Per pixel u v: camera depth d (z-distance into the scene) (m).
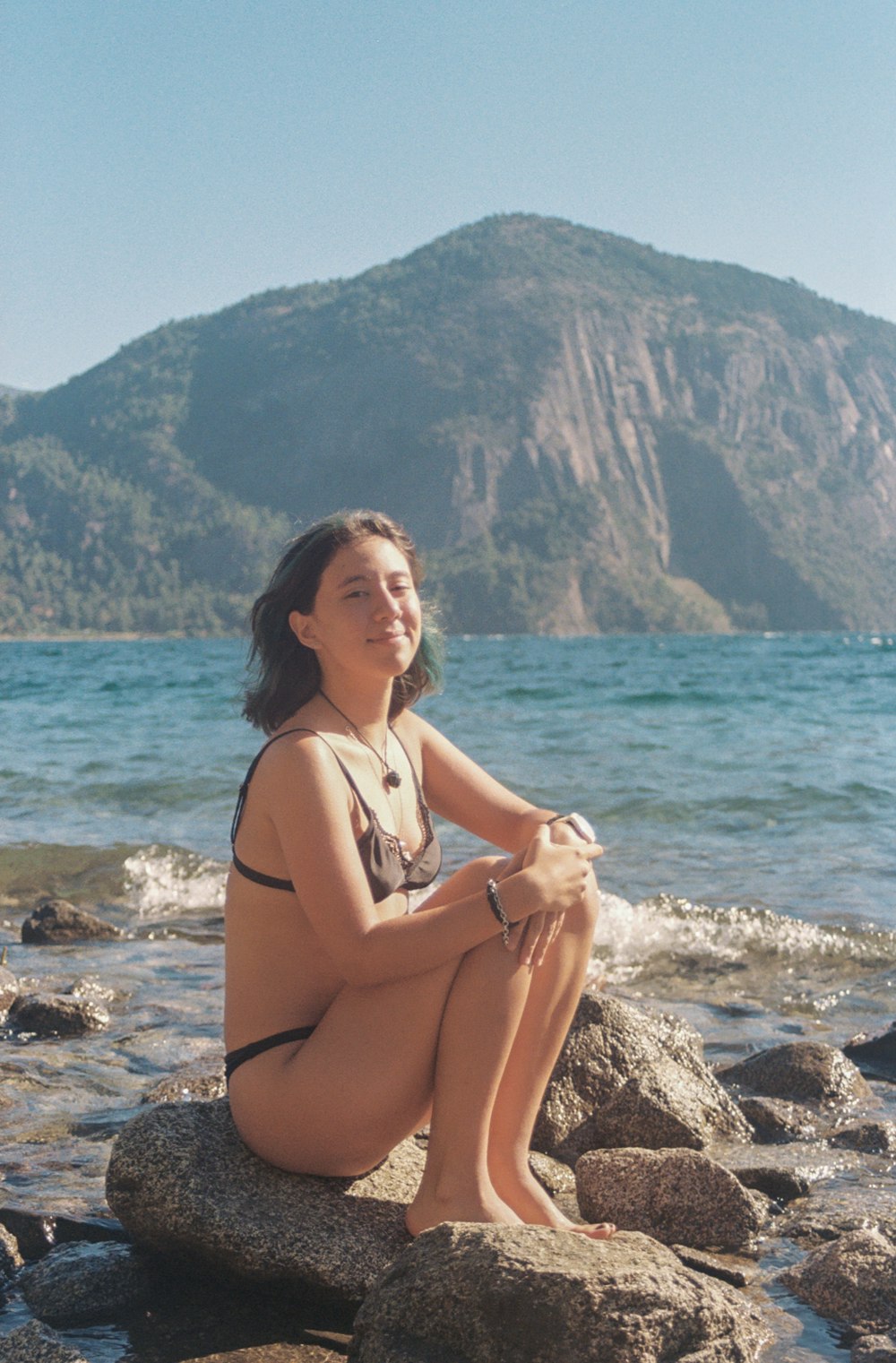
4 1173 3.04
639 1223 2.72
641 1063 3.46
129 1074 3.93
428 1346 2.02
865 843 8.02
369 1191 2.54
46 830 9.04
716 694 23.50
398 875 2.54
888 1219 2.75
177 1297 2.40
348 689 2.62
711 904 6.37
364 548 2.58
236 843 2.56
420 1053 2.41
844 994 5.00
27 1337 2.15
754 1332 2.20
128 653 69.56
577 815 2.63
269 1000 2.52
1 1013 4.71
